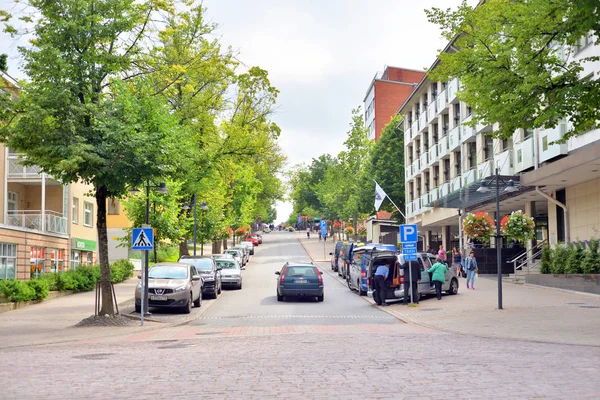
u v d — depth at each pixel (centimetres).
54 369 986
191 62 3105
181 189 3288
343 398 689
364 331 1580
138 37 2081
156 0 2128
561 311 1864
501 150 3566
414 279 2394
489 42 1620
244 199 5862
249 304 2608
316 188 12112
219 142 3497
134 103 1880
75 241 4081
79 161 1708
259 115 3934
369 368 898
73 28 1777
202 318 2119
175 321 2008
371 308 2389
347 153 7556
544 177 2620
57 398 736
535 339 1284
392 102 9288
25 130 1756
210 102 3391
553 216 3092
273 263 5941
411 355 1041
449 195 3709
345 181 7650
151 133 1872
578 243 2648
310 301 2720
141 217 3017
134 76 2141
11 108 1795
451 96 4538
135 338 1558
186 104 3148
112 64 1873
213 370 921
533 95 1521
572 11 1327
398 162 6631
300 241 10075
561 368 873
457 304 2273
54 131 1769
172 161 1944
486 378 798
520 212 3281
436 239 5906
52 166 1792
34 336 1642
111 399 722
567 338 1289
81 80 1831
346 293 3127
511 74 1566
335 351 1119
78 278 3394
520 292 2620
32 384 841
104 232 1933
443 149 4831
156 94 2184
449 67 1661
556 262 2733
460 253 3934
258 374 870
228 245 9106
